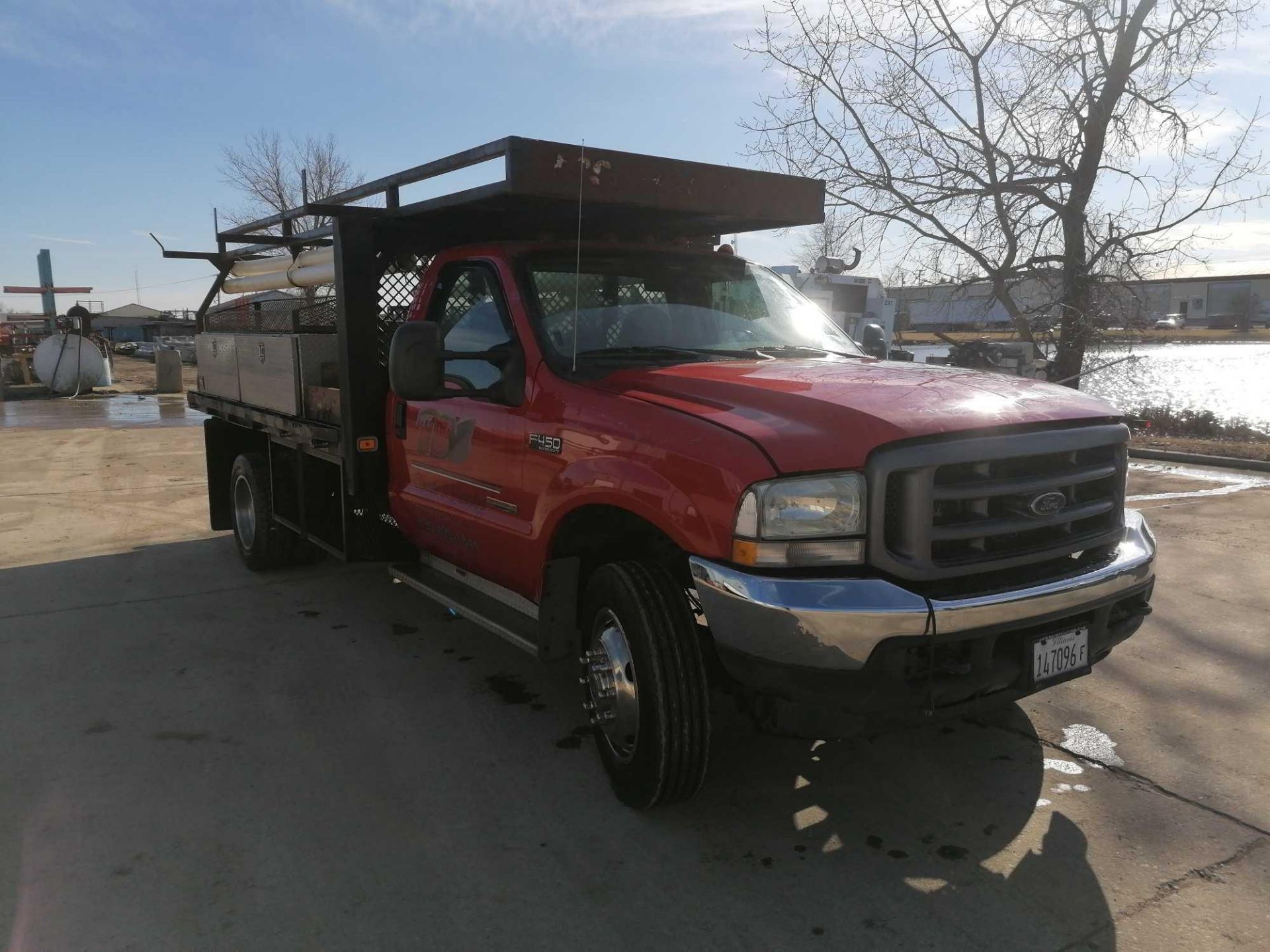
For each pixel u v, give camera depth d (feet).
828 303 57.98
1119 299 40.86
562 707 13.83
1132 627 10.79
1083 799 11.01
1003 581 9.48
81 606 18.71
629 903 9.12
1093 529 10.54
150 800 11.05
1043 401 10.25
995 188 40.40
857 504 8.93
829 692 8.95
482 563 13.51
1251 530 23.89
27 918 8.83
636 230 15.52
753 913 8.95
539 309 12.47
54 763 11.99
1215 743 12.36
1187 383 73.87
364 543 16.07
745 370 11.27
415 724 13.21
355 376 15.06
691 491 9.47
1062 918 8.83
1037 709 13.50
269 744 12.55
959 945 8.46
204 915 8.90
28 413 64.80
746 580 8.92
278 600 19.12
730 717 13.34
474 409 13.03
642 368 11.75
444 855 9.94
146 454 41.75
